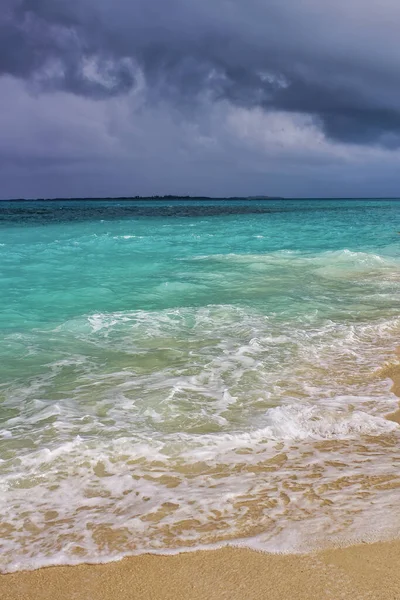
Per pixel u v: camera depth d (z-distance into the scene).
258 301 10.24
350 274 13.52
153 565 2.86
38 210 80.62
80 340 7.55
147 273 13.99
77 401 5.30
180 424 4.74
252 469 3.95
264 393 5.53
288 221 45.03
